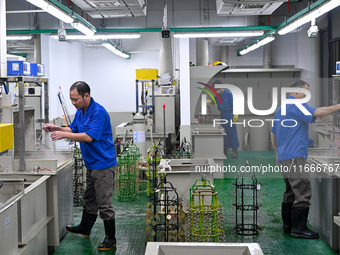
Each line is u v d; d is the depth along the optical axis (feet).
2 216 10.40
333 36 37.76
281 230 16.87
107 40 39.68
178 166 16.63
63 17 23.26
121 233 16.60
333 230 14.69
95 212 15.89
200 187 14.85
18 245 11.85
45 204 14.32
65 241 15.79
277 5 23.72
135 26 35.19
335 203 14.70
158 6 34.81
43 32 34.27
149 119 31.53
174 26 34.58
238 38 41.63
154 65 52.26
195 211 13.75
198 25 34.45
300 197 15.55
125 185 21.72
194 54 46.93
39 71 16.33
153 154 21.12
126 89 52.60
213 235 13.58
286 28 29.91
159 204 14.84
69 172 16.71
